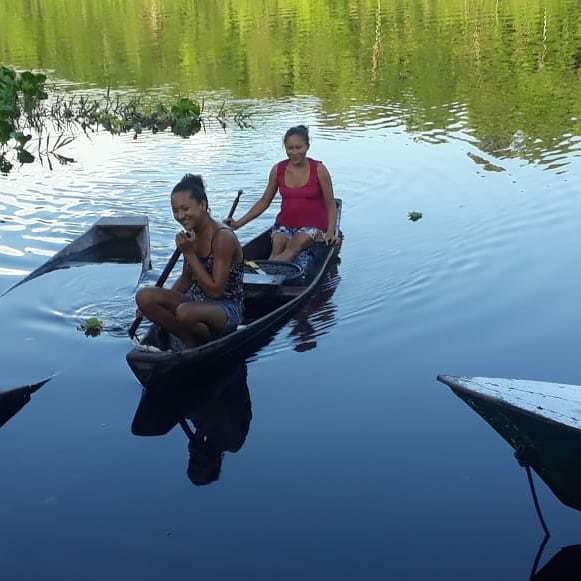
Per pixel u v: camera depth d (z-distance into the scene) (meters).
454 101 11.34
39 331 5.16
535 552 3.16
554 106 10.78
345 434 3.94
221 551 3.20
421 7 21.67
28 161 9.30
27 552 3.21
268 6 23.53
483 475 3.62
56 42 18.38
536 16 18.94
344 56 15.06
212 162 8.95
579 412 3.08
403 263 6.05
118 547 3.23
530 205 7.13
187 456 3.82
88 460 3.81
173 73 14.24
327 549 3.19
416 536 3.25
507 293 5.45
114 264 6.29
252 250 6.22
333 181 8.15
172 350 4.61
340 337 4.94
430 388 4.33
